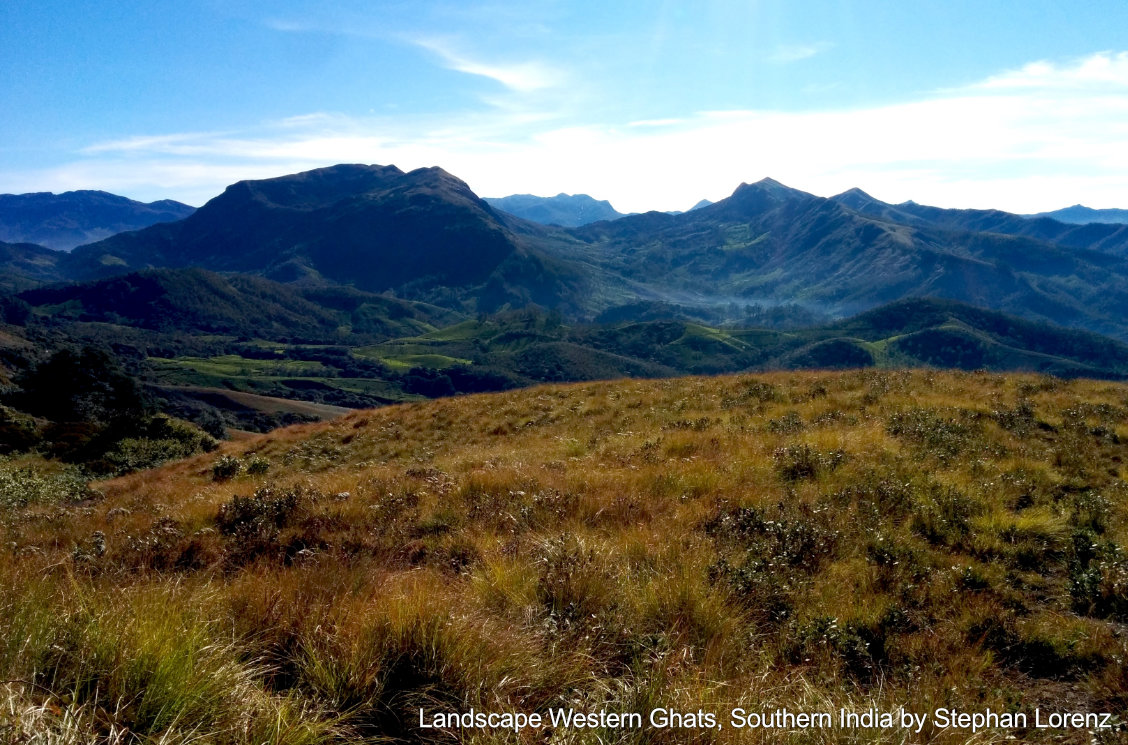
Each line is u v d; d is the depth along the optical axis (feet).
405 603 13.82
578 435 50.75
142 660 11.11
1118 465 30.71
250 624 13.82
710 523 23.80
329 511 29.09
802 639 15.24
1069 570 19.98
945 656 14.87
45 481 67.72
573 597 16.21
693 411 52.90
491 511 27.43
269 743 9.87
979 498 25.43
